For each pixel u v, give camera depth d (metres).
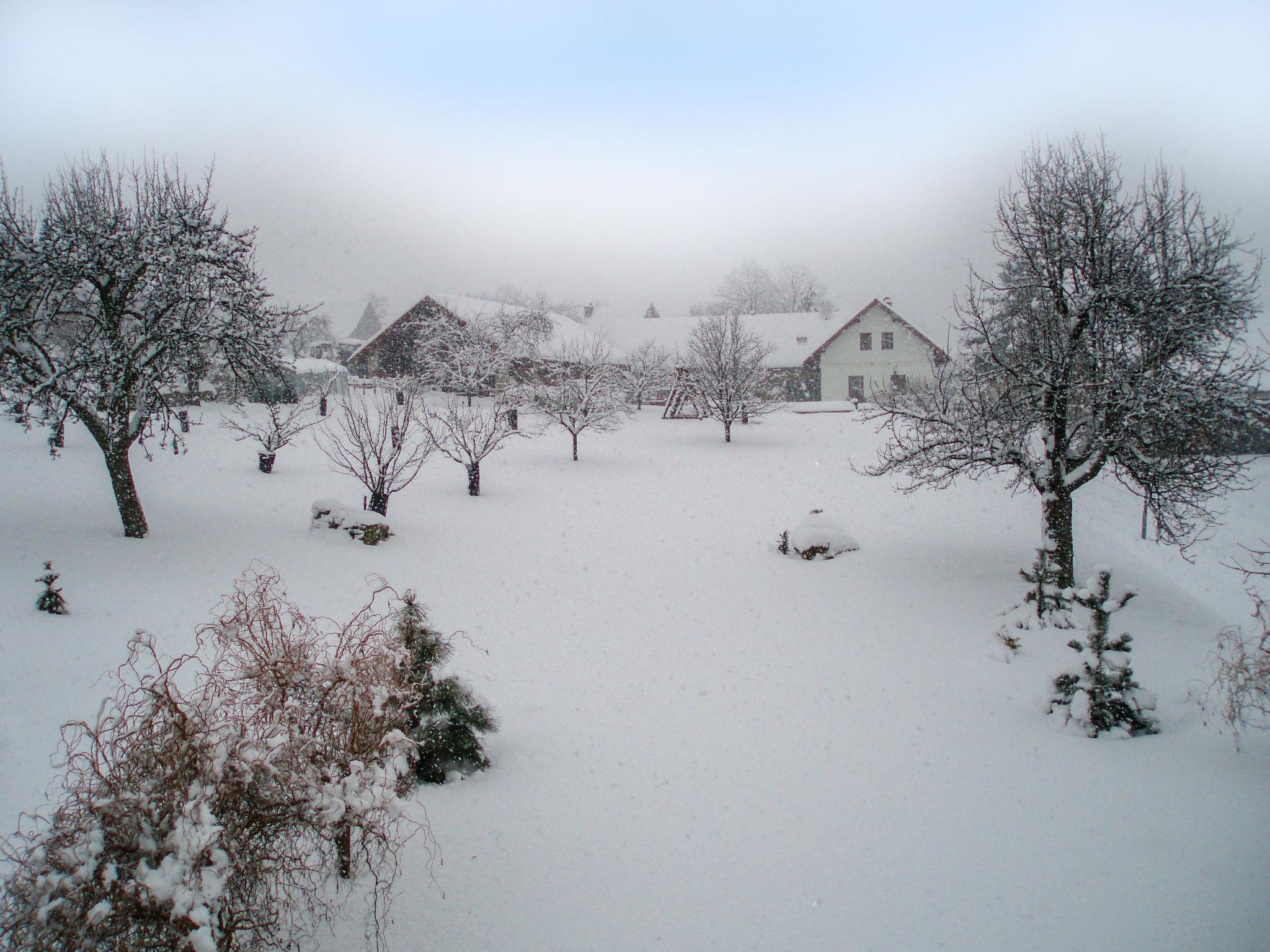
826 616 11.38
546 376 39.16
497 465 24.56
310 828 3.57
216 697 3.82
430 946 3.93
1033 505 18.97
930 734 7.17
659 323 58.09
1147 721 6.95
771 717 7.62
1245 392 10.42
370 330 80.06
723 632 10.66
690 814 5.55
